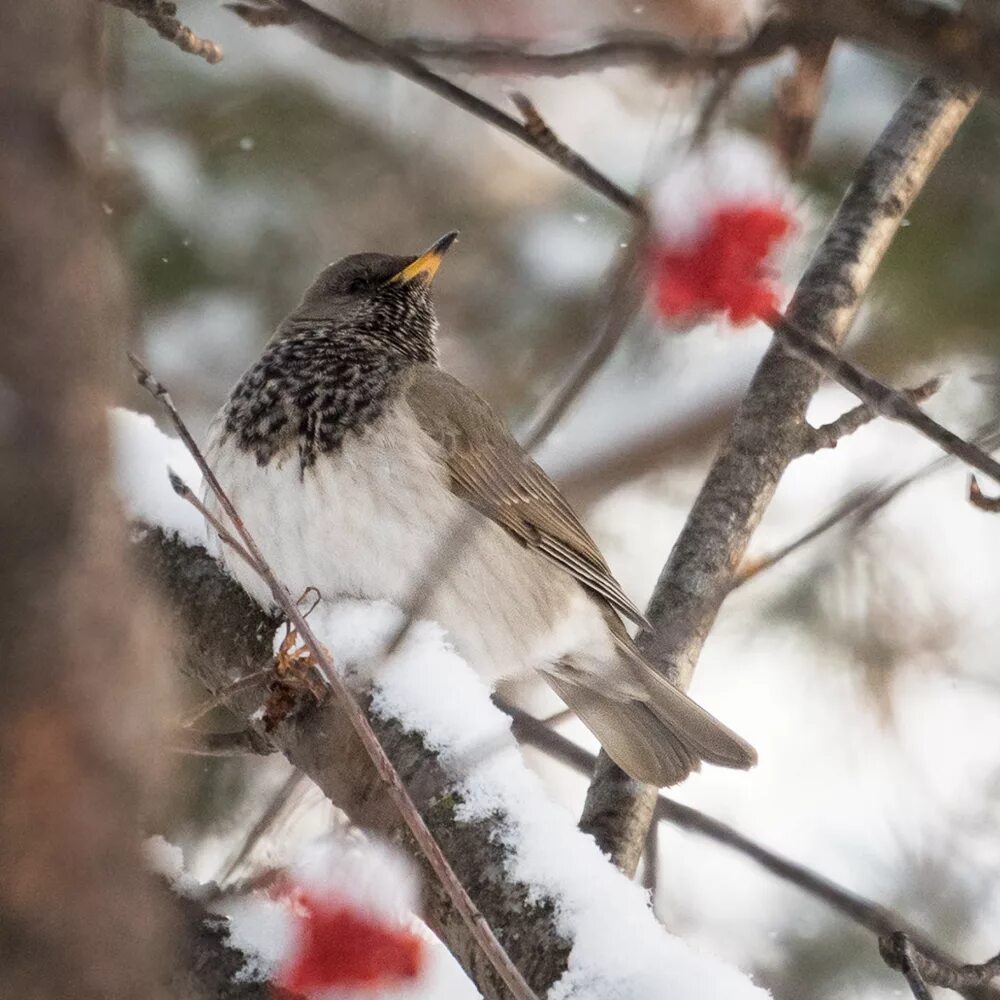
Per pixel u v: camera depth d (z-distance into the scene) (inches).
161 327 491.2
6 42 92.4
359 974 231.9
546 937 239.9
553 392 341.7
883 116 440.1
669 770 398.6
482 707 294.4
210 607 361.7
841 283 351.3
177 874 267.9
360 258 458.9
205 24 502.3
